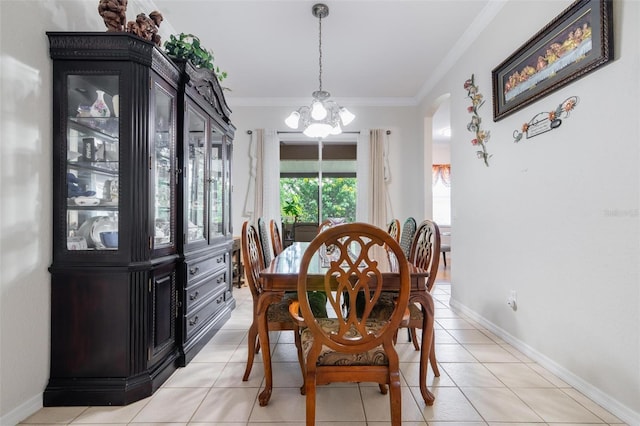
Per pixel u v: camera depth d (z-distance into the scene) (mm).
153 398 1631
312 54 3297
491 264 2576
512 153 2297
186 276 2041
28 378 1472
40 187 1517
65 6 1671
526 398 1625
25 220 1445
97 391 1560
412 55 3316
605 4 1494
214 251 2570
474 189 2859
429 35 2943
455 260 3248
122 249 1611
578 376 1705
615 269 1493
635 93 1396
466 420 1451
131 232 1624
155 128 1786
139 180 1648
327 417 1475
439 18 2688
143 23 1727
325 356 1262
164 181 1935
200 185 2412
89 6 1844
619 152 1470
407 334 2502
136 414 1495
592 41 1582
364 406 1564
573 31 1704
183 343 2018
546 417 1471
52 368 1581
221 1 2471
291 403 1592
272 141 4562
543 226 1977
